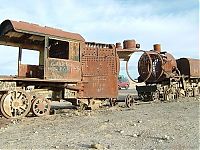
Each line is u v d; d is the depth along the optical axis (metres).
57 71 12.60
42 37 12.78
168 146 6.65
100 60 14.75
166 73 20.81
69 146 6.63
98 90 14.51
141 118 11.55
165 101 20.22
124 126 9.55
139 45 17.52
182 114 12.80
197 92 25.42
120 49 16.62
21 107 11.48
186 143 6.96
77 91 13.85
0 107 11.05
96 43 14.78
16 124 10.21
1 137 7.90
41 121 10.88
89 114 12.88
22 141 7.23
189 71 24.20
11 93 11.33
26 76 13.33
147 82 21.22
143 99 20.58
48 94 12.88
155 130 8.77
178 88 22.70
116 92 15.13
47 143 6.97
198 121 10.61
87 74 14.20
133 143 6.97
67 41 13.26
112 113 13.35
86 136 7.88
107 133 8.34
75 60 13.58
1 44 12.86
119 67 15.50
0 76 11.66
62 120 11.13
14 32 12.09
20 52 13.35
